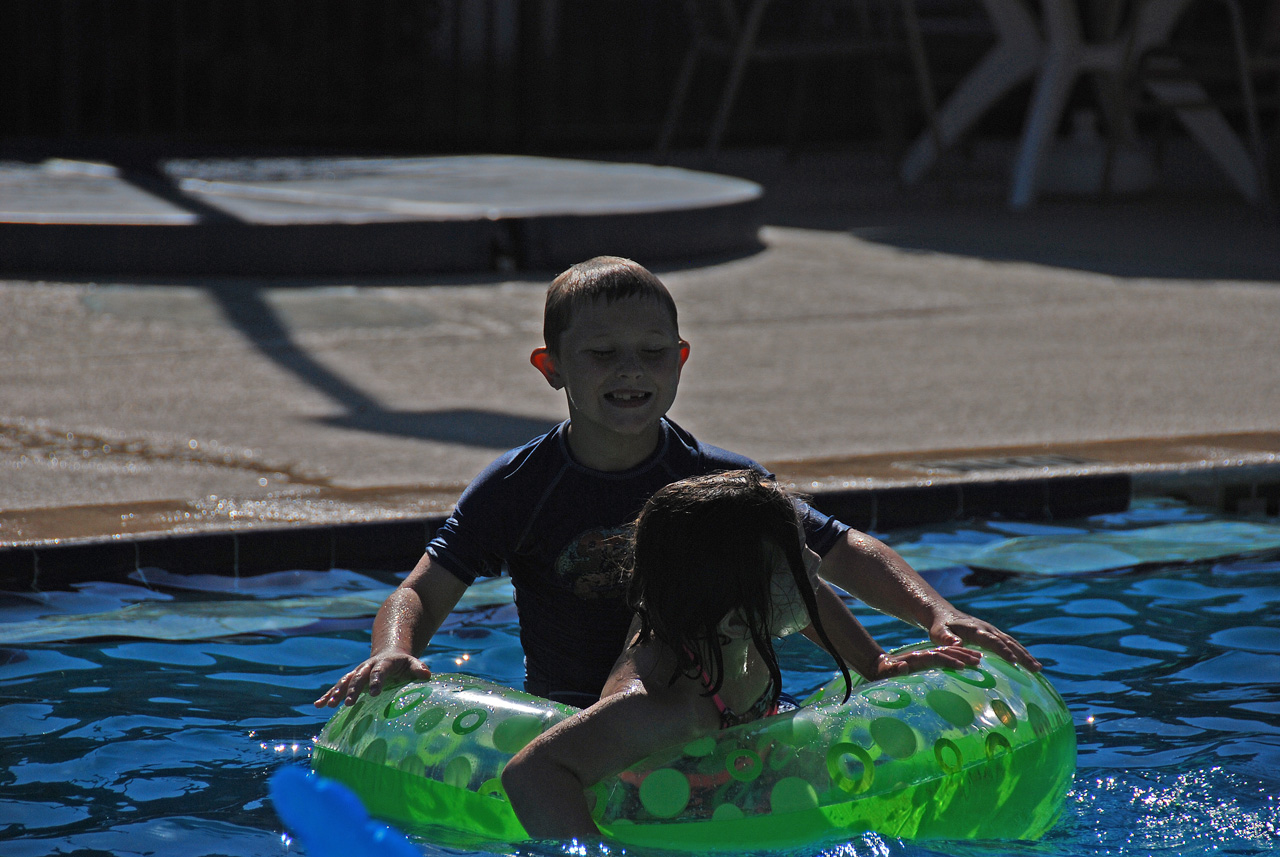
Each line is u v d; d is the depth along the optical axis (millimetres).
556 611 5488
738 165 35469
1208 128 27172
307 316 16078
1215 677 6621
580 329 5145
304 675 6727
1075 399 12531
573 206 20188
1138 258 20719
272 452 10414
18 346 14188
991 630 5434
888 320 16625
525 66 37594
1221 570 8484
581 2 38000
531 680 5680
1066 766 5094
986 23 36062
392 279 18484
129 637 7227
